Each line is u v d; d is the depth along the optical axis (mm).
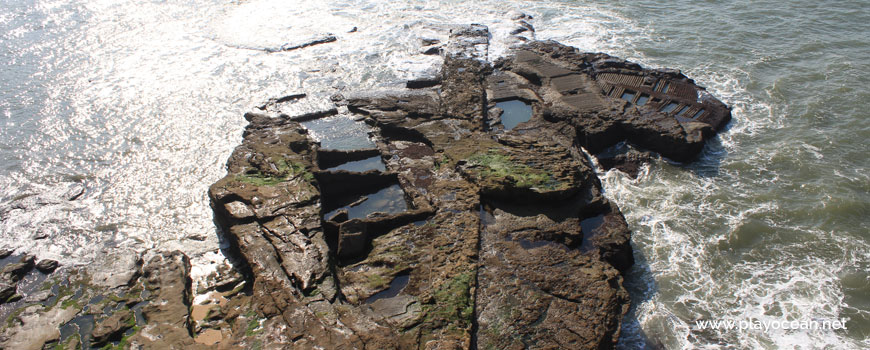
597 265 20484
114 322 19312
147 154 29641
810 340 19203
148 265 22047
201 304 20469
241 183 24609
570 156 25547
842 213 24453
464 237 21344
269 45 41469
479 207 23094
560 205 23203
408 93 33531
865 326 19625
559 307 18781
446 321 18078
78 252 23516
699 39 40781
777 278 21656
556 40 41906
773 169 27516
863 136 29375
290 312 18672
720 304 20656
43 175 28266
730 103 33094
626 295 19766
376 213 23156
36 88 35875
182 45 41438
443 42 41469
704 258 22656
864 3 44375
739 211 24938
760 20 43062
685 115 31047
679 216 24766
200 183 27453
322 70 37781
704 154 28844
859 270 21766
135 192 26984
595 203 23391
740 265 22328
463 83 33438
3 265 23062
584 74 34750
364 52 40375
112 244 23922
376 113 31203
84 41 42062
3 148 30203
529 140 26797
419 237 21875
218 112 33094
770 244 23234
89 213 25719
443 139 28031
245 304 19891
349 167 27203
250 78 36844
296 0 50312
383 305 19031
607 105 30781
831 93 33094
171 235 24281
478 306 18859
